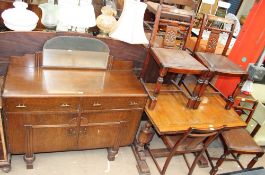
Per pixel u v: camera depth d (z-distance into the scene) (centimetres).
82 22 210
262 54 259
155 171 252
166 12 230
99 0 267
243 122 239
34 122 196
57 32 211
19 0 232
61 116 202
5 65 216
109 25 229
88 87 207
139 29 224
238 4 616
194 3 263
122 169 244
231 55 309
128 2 218
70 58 222
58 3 220
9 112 183
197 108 242
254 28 279
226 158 274
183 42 255
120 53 241
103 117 217
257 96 314
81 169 235
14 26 202
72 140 221
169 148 231
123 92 211
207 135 204
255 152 246
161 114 222
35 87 191
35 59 212
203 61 238
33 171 222
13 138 199
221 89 321
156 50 231
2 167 211
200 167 271
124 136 238
